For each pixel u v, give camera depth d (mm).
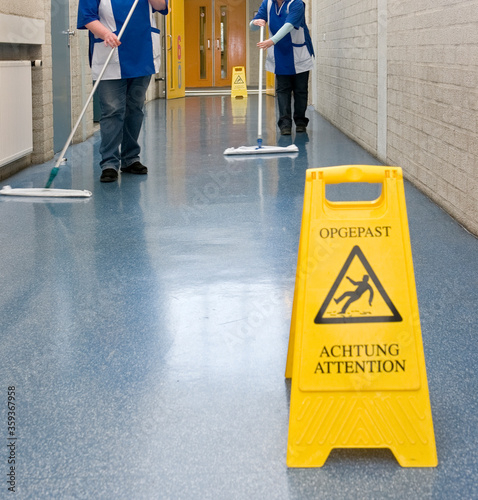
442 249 2693
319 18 9102
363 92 5613
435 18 3395
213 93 15305
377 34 4941
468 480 1253
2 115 4027
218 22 18078
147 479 1272
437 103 3396
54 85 5527
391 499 1202
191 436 1415
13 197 3828
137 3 4102
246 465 1312
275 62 6590
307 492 1227
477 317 2000
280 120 6777
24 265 2578
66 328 1985
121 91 4203
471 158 2885
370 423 1318
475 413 1487
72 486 1255
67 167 4898
